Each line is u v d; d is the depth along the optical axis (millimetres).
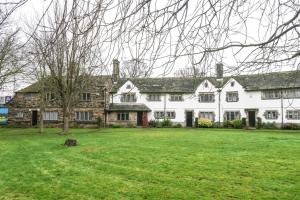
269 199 7977
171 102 42219
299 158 13312
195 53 3203
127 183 9555
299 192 8484
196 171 11000
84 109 42094
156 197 8195
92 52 2939
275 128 36625
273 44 3299
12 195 8477
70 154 15234
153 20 2947
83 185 9367
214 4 2953
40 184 9531
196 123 40469
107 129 37000
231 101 40031
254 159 13195
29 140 22969
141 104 42656
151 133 28781
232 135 25531
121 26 2859
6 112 58375
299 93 35156
